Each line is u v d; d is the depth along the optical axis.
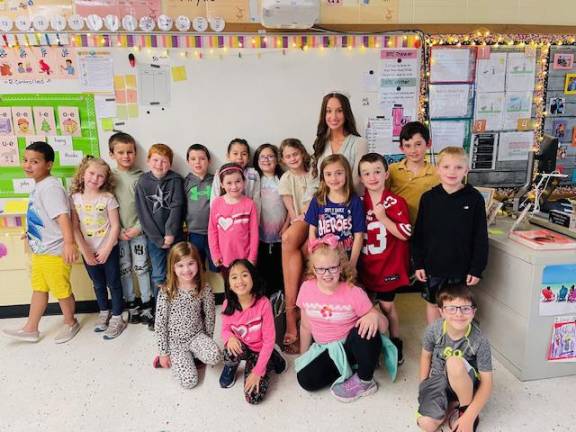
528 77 2.75
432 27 2.63
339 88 2.65
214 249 2.45
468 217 1.98
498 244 2.11
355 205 2.15
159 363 2.14
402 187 2.39
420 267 2.13
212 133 2.65
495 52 2.69
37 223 2.32
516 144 2.82
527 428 1.70
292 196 2.47
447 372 1.66
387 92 2.68
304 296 2.00
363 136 2.72
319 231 2.19
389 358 1.96
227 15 2.52
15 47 2.45
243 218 2.38
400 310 2.71
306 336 2.12
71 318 2.47
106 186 2.48
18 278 2.67
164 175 2.52
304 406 1.85
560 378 2.01
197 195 2.58
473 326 1.68
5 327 2.56
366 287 2.23
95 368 2.14
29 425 1.75
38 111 2.52
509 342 2.06
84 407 1.86
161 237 2.52
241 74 2.59
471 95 2.73
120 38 2.48
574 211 2.13
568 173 2.87
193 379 1.98
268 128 2.67
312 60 2.61
